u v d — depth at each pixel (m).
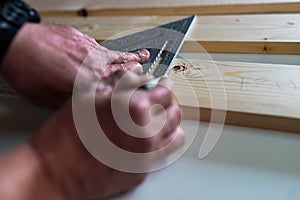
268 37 0.62
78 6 0.88
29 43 0.44
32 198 0.32
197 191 0.39
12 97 0.55
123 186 0.38
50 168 0.34
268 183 0.39
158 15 0.80
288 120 0.44
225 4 0.76
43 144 0.36
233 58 0.61
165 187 0.40
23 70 0.44
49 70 0.45
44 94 0.45
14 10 0.46
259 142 0.44
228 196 0.38
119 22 0.77
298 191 0.38
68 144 0.36
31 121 0.50
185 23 0.71
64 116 0.38
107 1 0.88
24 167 0.34
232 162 0.42
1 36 0.42
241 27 0.67
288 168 0.41
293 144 0.44
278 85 0.49
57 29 0.51
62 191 0.34
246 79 0.51
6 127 0.50
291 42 0.59
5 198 0.31
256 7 0.74
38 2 0.94
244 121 0.46
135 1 0.86
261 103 0.46
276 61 0.59
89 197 0.37
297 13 0.71
